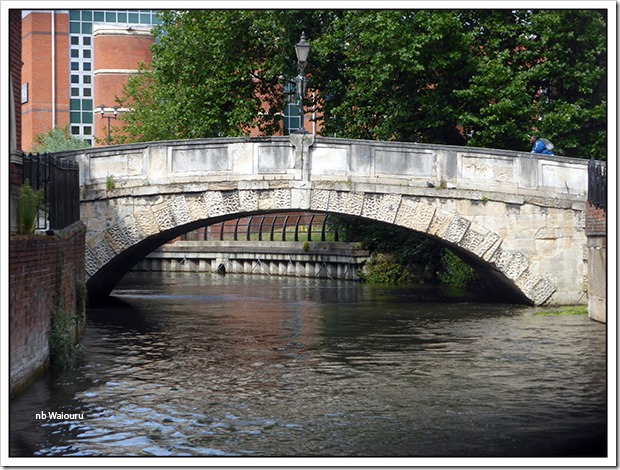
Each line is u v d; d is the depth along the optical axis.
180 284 39.16
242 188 24.75
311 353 18.41
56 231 17.05
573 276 25.98
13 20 15.34
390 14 29.66
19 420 12.63
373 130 31.70
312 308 27.27
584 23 30.28
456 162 25.42
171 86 36.06
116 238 24.80
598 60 30.41
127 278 43.94
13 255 12.68
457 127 32.91
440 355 18.00
